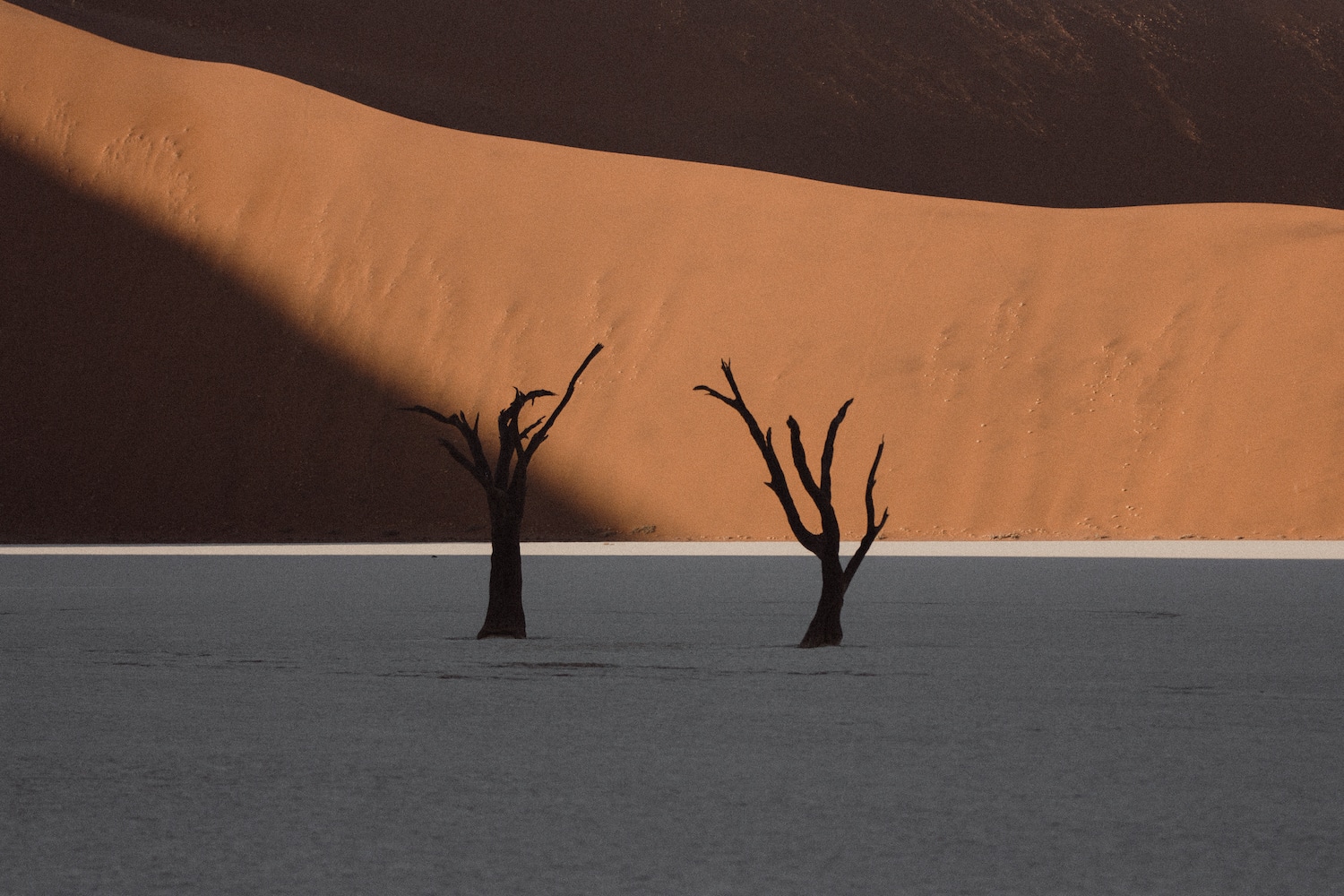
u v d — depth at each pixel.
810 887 16.70
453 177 183.38
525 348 166.25
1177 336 154.88
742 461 152.25
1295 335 152.38
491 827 19.83
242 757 25.17
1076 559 100.94
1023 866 17.64
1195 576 80.25
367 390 166.25
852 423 153.25
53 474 164.00
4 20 198.25
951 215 173.25
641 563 97.31
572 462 155.12
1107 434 148.38
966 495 146.25
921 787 22.45
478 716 29.89
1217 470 143.50
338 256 176.00
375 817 20.47
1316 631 48.22
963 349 157.88
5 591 70.12
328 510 159.00
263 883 16.97
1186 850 18.36
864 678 36.03
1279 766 24.02
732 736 27.31
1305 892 16.42
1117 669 37.66
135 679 36.16
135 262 177.00
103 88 191.25
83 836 19.38
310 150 185.88
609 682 35.50
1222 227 165.62
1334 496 139.50
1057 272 163.50
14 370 170.25
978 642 44.97
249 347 170.62
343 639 46.69
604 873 17.38
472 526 155.12
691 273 169.75
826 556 44.50
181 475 163.12
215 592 69.38
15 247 178.38
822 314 163.50
